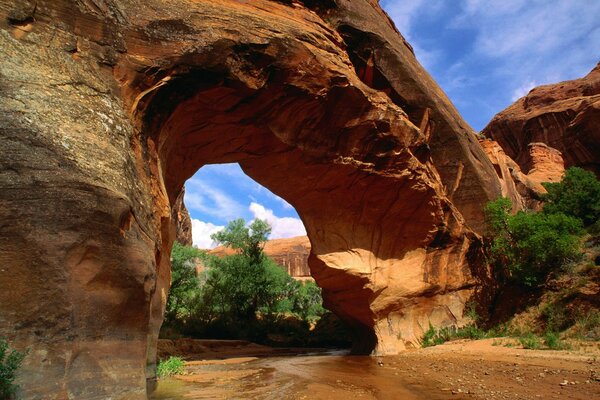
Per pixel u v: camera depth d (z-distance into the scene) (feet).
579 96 170.30
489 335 49.11
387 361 42.70
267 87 35.81
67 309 14.83
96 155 18.29
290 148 43.96
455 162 59.06
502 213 55.93
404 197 51.90
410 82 55.16
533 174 133.49
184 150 38.32
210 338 90.43
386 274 53.21
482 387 23.91
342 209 52.80
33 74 18.26
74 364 14.62
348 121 44.27
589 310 40.45
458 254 56.70
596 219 63.62
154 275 19.21
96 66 22.17
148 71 25.35
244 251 103.91
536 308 48.21
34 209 14.97
